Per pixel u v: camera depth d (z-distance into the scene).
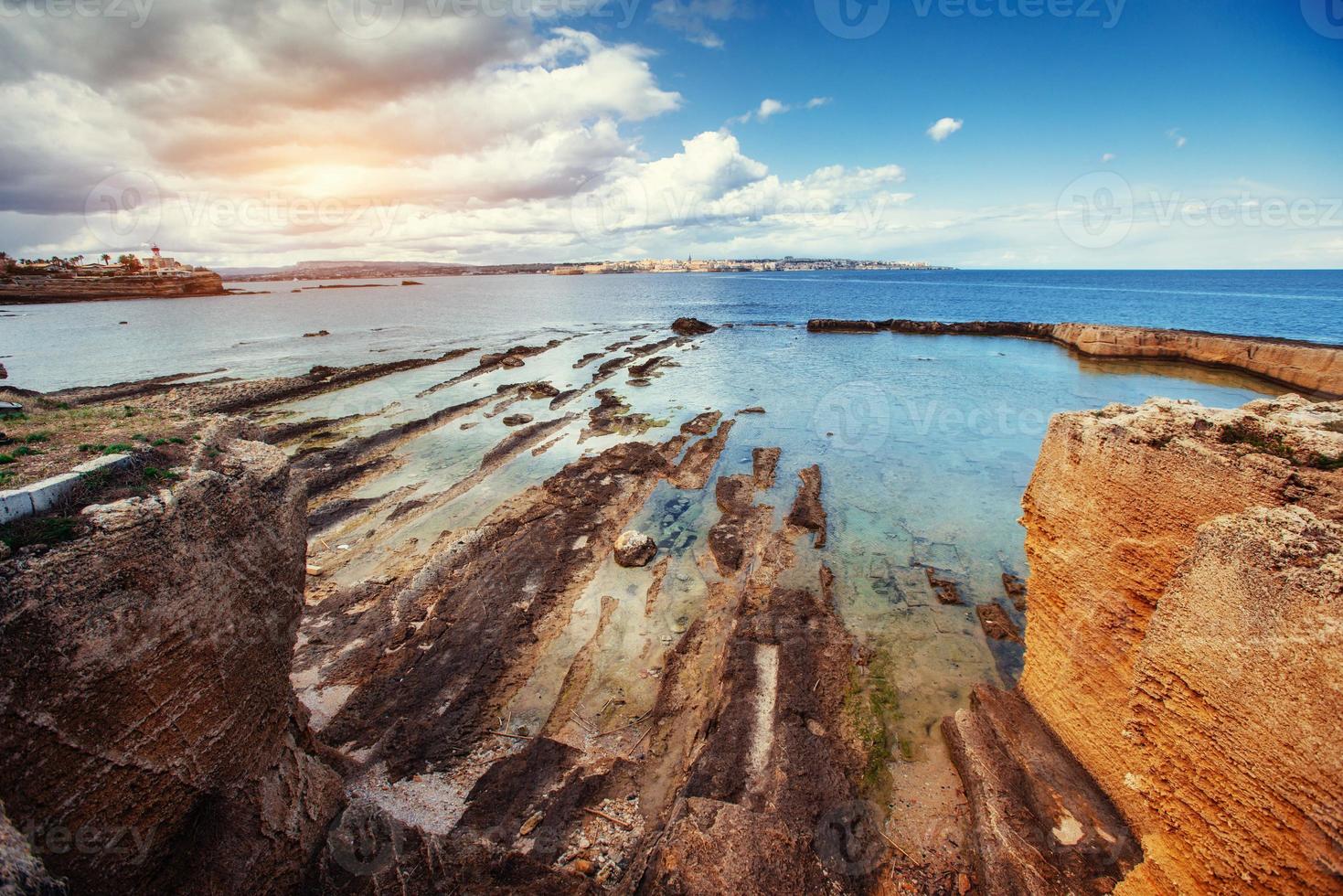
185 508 6.48
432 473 23.34
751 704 11.11
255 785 7.12
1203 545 6.53
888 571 16.44
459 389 36.50
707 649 13.16
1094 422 9.09
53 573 5.16
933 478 22.86
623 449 24.97
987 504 20.62
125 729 5.60
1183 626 6.67
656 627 13.99
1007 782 9.09
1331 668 5.18
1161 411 8.51
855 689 11.84
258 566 7.48
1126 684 8.27
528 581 15.61
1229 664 6.09
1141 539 8.13
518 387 36.50
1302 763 5.32
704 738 10.55
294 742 8.63
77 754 5.22
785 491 21.64
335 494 21.39
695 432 27.98
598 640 13.51
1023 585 15.62
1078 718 9.20
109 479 6.62
